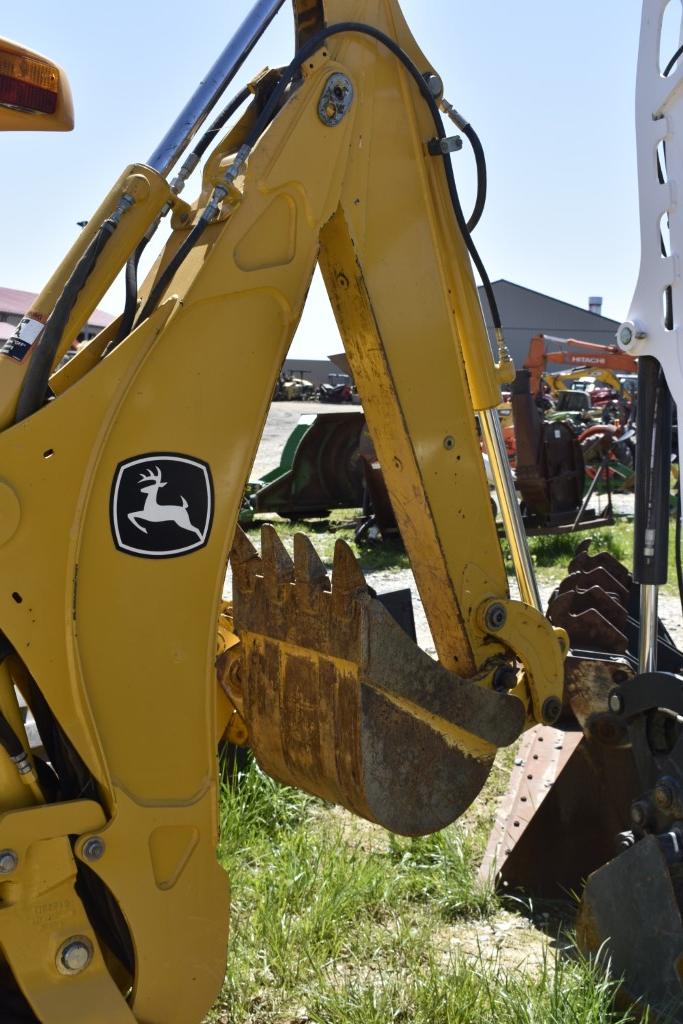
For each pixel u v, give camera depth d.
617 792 3.42
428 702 2.63
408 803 2.64
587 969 2.82
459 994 2.79
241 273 2.26
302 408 34.06
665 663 3.86
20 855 1.99
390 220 2.63
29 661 1.99
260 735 2.89
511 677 2.89
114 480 2.08
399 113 2.64
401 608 3.53
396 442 2.75
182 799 2.19
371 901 3.42
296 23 2.59
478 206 2.88
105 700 2.08
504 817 3.79
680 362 2.96
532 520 11.39
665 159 2.99
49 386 2.19
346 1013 2.76
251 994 2.88
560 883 3.53
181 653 2.18
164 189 2.17
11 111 2.08
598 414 22.45
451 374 2.79
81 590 2.04
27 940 2.03
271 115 2.40
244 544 2.90
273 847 3.76
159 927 2.15
